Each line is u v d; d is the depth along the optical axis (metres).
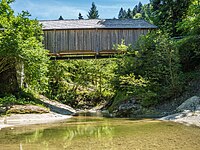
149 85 16.58
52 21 26.34
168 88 15.95
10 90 19.81
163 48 15.93
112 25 25.42
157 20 32.25
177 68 16.12
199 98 13.52
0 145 7.43
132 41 25.30
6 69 20.28
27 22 19.17
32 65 19.25
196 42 18.14
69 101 29.56
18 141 8.07
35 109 16.28
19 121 13.86
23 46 18.22
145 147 6.62
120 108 17.47
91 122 13.32
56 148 6.88
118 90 20.89
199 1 25.16
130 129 9.94
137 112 16.06
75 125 12.17
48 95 28.38
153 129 9.60
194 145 6.68
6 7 19.06
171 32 29.39
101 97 29.78
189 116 11.76
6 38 17.72
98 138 8.25
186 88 15.85
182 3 29.23
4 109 15.10
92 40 25.27
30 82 21.38
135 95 17.77
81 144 7.34
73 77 32.62
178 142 7.09
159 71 16.17
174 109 14.30
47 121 14.23
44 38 25.05
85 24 25.61
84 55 26.30
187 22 21.25
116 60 20.92
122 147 6.72
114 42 25.30
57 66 30.27
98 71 30.98
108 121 13.52
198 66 18.09
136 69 18.84
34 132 10.10
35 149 6.80
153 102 16.31
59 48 25.14
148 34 20.31
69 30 25.25
